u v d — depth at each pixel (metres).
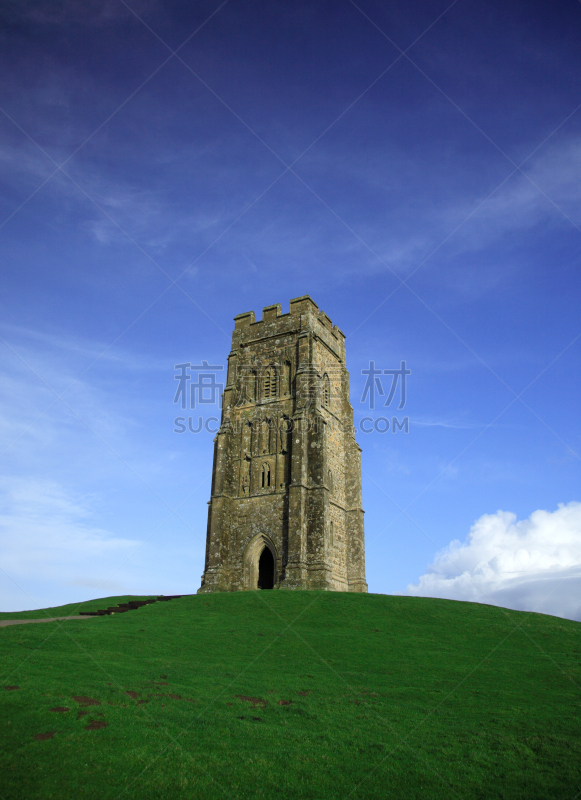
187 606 39.69
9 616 37.34
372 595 43.81
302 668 26.22
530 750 18.06
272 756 16.62
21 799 13.23
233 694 21.38
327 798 14.87
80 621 33.22
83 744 15.78
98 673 21.84
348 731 18.94
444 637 33.44
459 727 19.84
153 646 27.70
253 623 34.78
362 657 28.64
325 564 53.06
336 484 62.47
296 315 65.00
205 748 16.61
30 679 19.92
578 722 20.52
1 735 15.59
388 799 15.05
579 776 16.47
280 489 57.66
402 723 19.98
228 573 56.53
